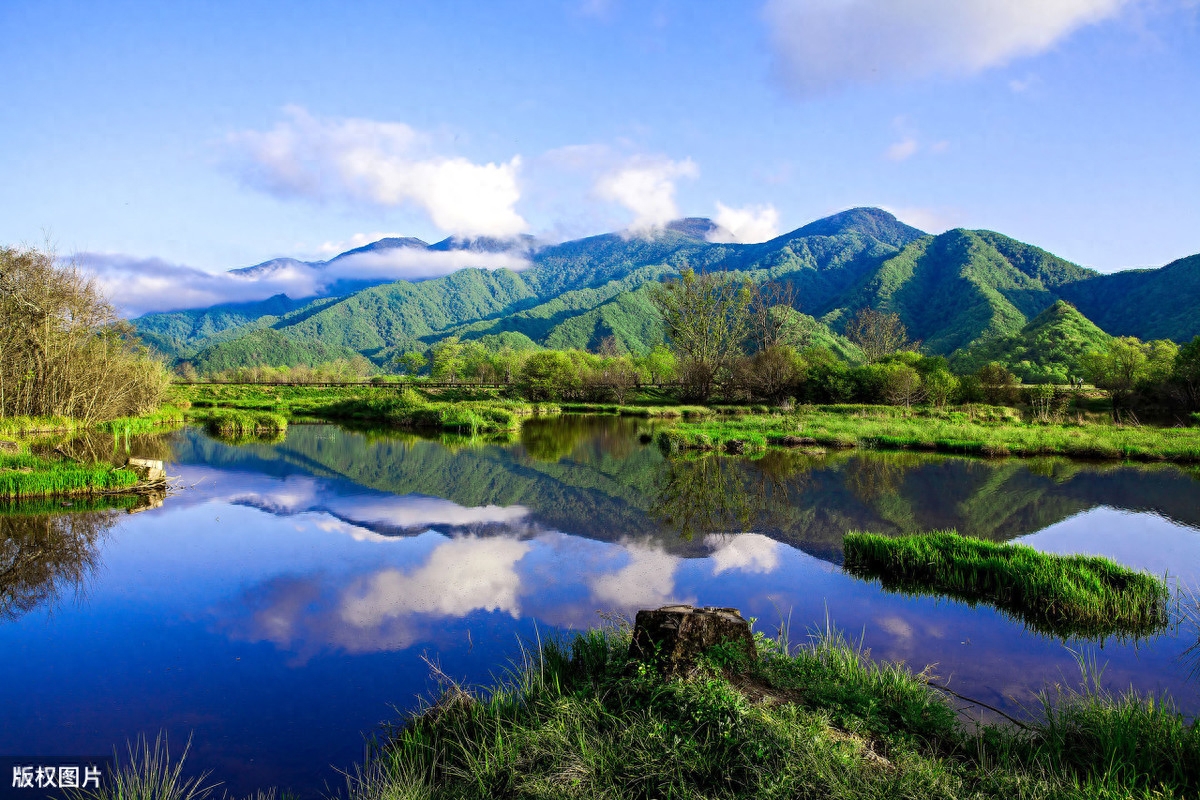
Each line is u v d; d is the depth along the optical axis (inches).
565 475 925.2
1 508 674.8
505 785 206.2
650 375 3531.0
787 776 186.5
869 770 193.8
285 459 1046.4
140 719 279.3
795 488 821.9
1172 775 199.8
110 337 1535.4
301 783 232.7
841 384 2212.1
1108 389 2370.8
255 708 287.4
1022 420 1738.4
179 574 474.6
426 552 530.9
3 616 397.4
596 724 232.1
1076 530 619.8
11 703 292.8
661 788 193.5
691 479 890.1
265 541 562.6
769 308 3105.3
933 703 255.0
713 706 219.3
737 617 271.0
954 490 808.3
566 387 2758.4
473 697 269.0
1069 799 183.5
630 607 403.9
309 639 360.8
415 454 1142.3
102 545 547.2
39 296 1258.6
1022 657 329.4
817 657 300.8
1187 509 711.7
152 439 1274.6
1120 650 338.6
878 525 631.2
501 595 428.1
